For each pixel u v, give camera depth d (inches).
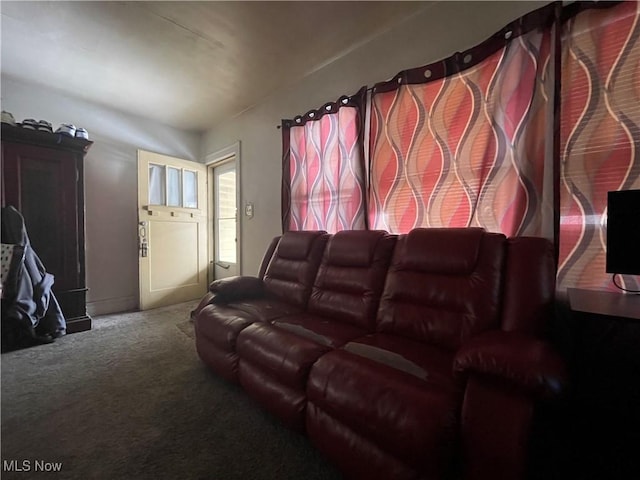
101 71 102.7
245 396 66.2
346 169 90.8
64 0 69.8
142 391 67.9
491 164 63.7
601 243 52.3
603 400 40.6
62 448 49.6
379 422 37.8
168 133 153.7
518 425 31.6
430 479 34.5
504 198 62.2
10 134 94.3
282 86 114.2
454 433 34.7
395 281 63.8
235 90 117.0
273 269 93.0
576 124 54.1
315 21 78.4
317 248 85.5
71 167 106.7
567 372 32.4
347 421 42.1
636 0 48.8
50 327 98.1
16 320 89.7
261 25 79.7
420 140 75.1
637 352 38.9
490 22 65.5
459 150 68.4
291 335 57.8
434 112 72.4
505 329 47.2
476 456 33.7
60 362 82.5
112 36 83.7
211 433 53.9
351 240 76.1
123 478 43.8
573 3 53.7
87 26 79.4
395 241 70.1
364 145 87.4
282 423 56.7
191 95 121.2
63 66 99.4
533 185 58.3
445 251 58.1
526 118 58.6
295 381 50.0
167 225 146.0
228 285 84.8
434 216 72.9
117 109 134.4
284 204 111.7
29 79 108.2
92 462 46.8
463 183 68.0
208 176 164.9
